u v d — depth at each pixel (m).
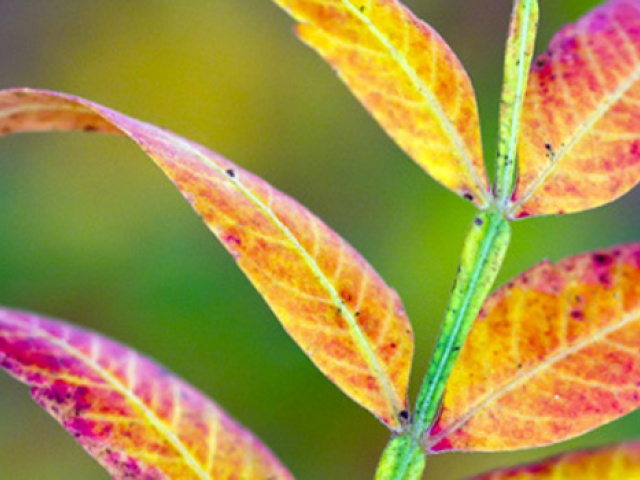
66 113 0.20
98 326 0.45
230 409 0.43
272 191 0.19
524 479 0.17
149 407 0.19
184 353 0.44
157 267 0.47
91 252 0.47
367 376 0.19
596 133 0.20
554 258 0.45
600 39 0.20
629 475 0.17
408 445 0.19
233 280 0.46
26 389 0.46
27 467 0.45
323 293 0.19
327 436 0.43
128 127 0.18
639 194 0.48
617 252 0.19
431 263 0.46
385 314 0.19
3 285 0.46
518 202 0.20
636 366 0.19
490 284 0.19
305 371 0.44
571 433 0.19
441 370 0.19
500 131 0.20
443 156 0.20
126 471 0.19
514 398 0.19
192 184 0.19
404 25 0.20
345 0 0.20
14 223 0.47
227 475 0.19
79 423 0.19
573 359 0.19
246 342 0.44
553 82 0.20
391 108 0.20
